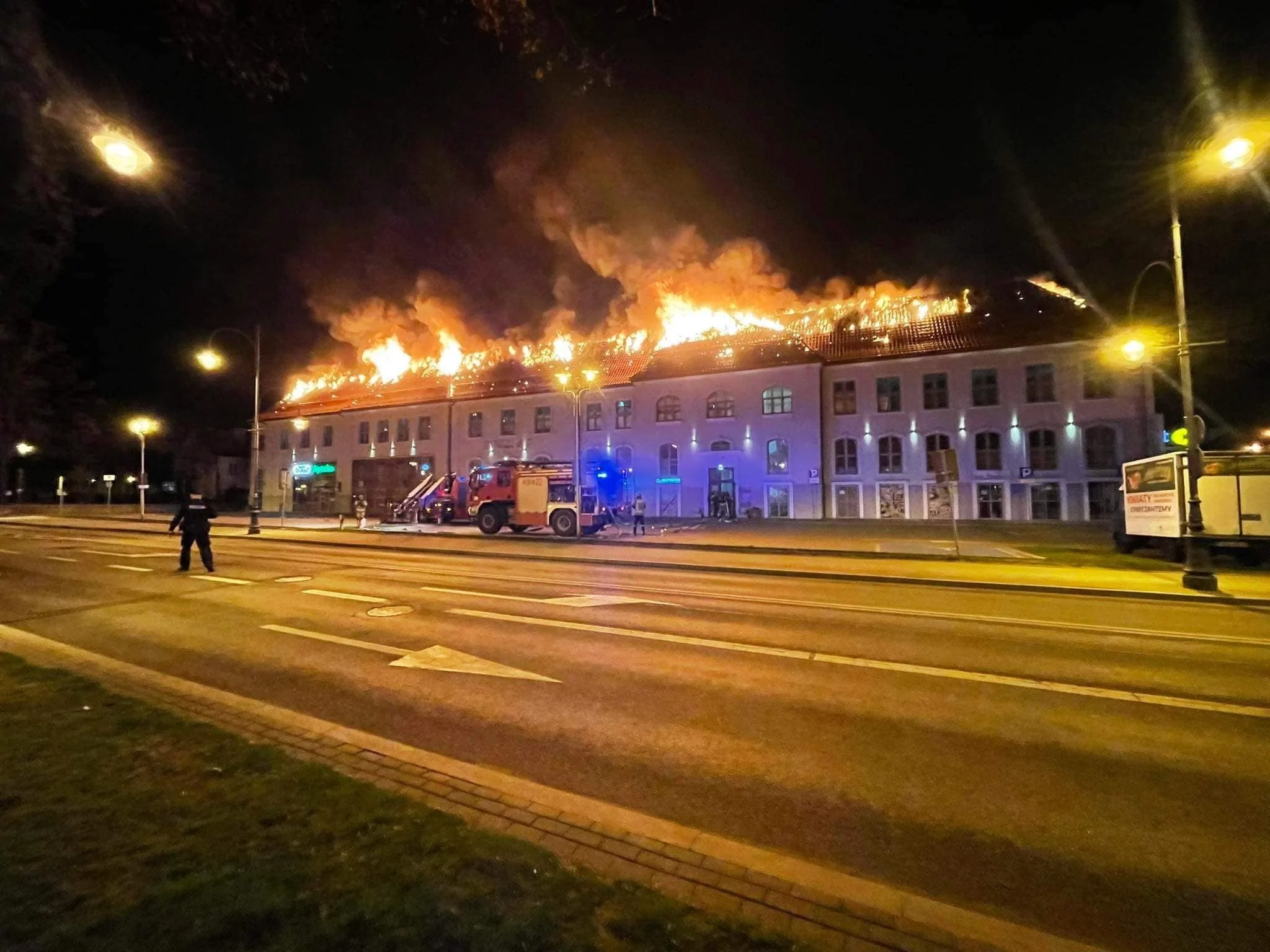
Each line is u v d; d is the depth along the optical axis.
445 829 3.33
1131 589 12.59
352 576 14.26
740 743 5.08
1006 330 32.91
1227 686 6.62
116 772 3.95
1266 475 15.81
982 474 32.03
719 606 10.68
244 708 5.35
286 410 52.78
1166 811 4.11
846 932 2.77
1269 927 3.03
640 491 38.16
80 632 8.74
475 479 26.27
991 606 11.00
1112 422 30.08
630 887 2.93
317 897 2.74
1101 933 2.98
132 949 2.43
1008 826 3.90
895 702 6.03
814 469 34.50
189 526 14.70
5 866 2.94
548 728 5.36
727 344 38.81
